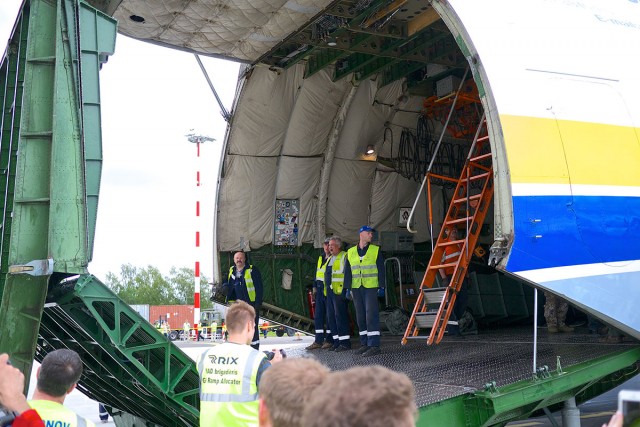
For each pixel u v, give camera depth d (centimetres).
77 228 439
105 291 467
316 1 677
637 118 589
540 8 575
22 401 242
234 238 934
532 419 822
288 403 146
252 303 817
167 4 674
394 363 628
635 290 554
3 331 414
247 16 704
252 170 921
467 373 537
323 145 955
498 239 495
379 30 772
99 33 481
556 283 505
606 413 830
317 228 988
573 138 540
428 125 1043
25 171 437
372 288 722
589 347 634
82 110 453
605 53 597
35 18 461
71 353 286
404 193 1058
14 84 505
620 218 555
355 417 106
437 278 1084
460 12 521
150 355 525
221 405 340
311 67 860
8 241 453
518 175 497
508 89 513
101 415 903
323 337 854
